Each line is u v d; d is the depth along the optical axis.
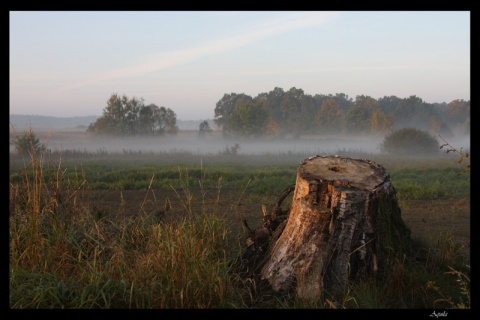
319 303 4.74
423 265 5.50
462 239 7.12
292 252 5.22
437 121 91.88
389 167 21.25
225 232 6.21
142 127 67.38
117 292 4.64
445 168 20.25
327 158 5.95
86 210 6.93
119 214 8.77
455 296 4.81
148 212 9.35
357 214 5.19
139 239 6.30
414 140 36.34
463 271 5.39
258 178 16.48
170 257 4.94
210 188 13.89
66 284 4.77
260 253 5.72
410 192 12.43
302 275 5.03
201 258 5.02
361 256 5.15
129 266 5.21
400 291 4.78
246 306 4.68
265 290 5.13
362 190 5.22
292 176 16.88
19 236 5.59
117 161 28.30
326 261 5.09
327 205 5.32
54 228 5.94
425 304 4.64
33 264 5.24
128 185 14.11
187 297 4.50
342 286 4.98
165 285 4.77
